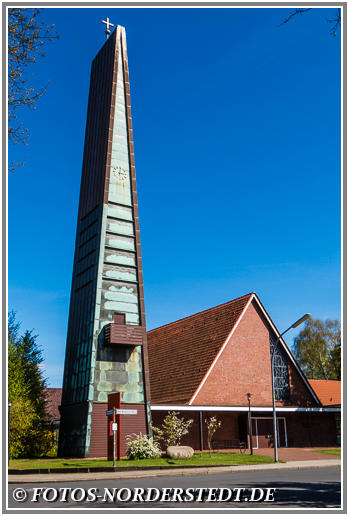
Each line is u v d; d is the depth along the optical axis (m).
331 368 60.53
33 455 34.34
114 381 28.36
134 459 25.03
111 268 30.20
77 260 33.53
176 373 37.91
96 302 29.06
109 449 25.22
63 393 31.19
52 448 35.94
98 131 34.09
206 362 35.28
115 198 31.47
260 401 35.94
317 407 36.97
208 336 38.31
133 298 30.41
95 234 31.14
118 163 32.22
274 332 38.09
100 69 36.16
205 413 34.25
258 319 37.91
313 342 61.50
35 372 36.62
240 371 35.72
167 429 30.66
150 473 20.06
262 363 36.94
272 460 26.88
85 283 31.14
